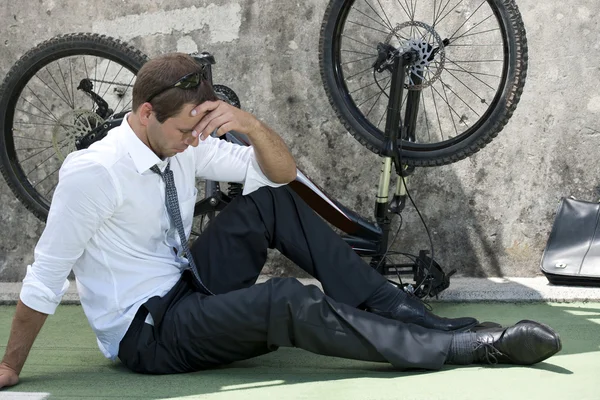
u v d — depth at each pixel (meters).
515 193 3.64
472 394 1.91
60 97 3.94
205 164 2.45
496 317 3.06
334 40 3.23
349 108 3.25
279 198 2.44
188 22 3.78
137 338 2.25
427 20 3.60
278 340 2.15
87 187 2.11
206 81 2.13
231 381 2.14
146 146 2.17
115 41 3.41
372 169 3.71
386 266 3.19
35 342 2.85
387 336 2.12
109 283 2.26
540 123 3.59
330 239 2.43
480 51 3.58
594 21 3.51
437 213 3.69
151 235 2.28
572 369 2.13
